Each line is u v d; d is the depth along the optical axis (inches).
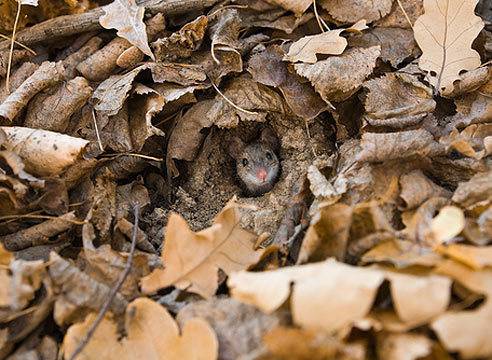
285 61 29.1
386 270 24.7
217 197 30.0
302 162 29.6
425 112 28.4
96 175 28.6
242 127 30.1
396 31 30.0
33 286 25.7
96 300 25.9
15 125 28.7
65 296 25.8
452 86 28.8
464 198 26.6
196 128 29.3
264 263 26.7
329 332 23.6
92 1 31.1
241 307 25.2
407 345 23.8
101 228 27.9
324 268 24.3
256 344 24.6
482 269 24.2
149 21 29.9
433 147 27.5
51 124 28.6
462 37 29.0
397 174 27.5
